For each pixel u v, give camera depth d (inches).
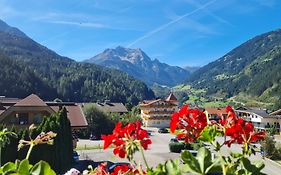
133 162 100.3
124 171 107.1
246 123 87.3
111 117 2549.2
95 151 1825.8
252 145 87.0
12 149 929.5
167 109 3567.9
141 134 99.8
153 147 1982.0
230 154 86.7
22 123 1529.3
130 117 2518.5
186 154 81.4
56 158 1075.3
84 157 1611.7
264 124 2768.2
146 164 96.8
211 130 88.0
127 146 98.6
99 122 2509.8
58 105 1925.4
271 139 1400.1
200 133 88.3
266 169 1251.2
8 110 1520.7
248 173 83.4
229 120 88.7
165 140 2384.4
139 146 98.4
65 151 1149.7
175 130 90.7
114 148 100.7
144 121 3575.3
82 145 2097.7
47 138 129.0
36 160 1010.1
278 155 1411.2
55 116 1131.9
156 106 3538.4
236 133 87.0
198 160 81.0
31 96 1593.3
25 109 1530.5
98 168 118.8
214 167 80.3
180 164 82.6
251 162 84.6
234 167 82.7
